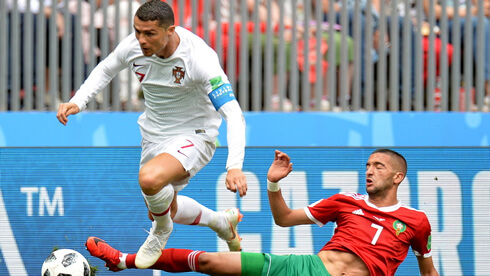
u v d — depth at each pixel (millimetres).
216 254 15531
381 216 15852
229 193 19328
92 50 19391
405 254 15953
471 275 19562
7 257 19219
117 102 19547
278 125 19344
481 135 19547
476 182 19547
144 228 19312
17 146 19203
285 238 19375
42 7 19469
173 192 14258
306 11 19391
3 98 19500
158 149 14406
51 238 19250
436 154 19531
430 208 19531
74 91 19547
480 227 19562
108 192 19297
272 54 19562
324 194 19344
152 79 14086
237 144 13305
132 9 19469
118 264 15438
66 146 19250
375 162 16062
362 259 15477
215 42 19578
